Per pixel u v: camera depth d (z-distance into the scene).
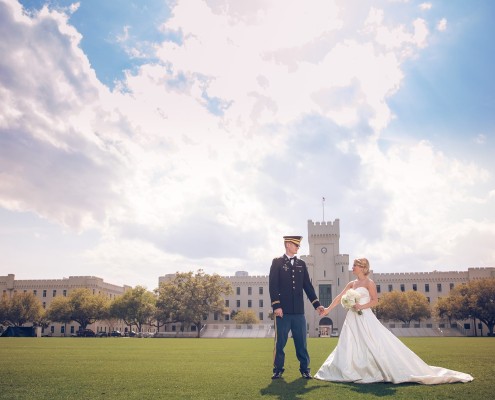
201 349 24.39
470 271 117.06
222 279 100.88
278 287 10.58
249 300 125.62
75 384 8.91
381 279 120.31
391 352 9.16
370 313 9.49
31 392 7.97
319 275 114.50
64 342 35.84
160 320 97.69
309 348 25.95
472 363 13.36
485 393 7.64
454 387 8.26
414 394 7.59
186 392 7.95
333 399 7.19
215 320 125.12
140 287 99.31
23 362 14.11
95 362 14.20
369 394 7.62
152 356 17.47
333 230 115.94
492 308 90.19
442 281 118.12
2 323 105.12
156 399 7.28
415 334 99.56
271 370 11.66
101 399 7.30
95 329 125.56
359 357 9.28
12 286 130.75
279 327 10.37
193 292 96.75
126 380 9.51
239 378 9.88
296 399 7.23
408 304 98.88
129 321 98.12
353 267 10.04
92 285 128.75
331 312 111.81
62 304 101.81
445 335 100.00
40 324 107.62
